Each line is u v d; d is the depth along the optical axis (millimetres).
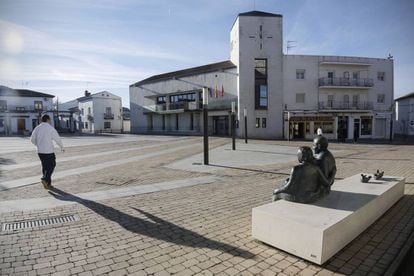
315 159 4422
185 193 6668
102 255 3543
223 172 9500
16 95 49031
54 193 6715
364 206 4098
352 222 3754
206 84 37875
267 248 3688
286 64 34125
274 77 33625
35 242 3951
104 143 24484
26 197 6352
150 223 4656
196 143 23719
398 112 47438
